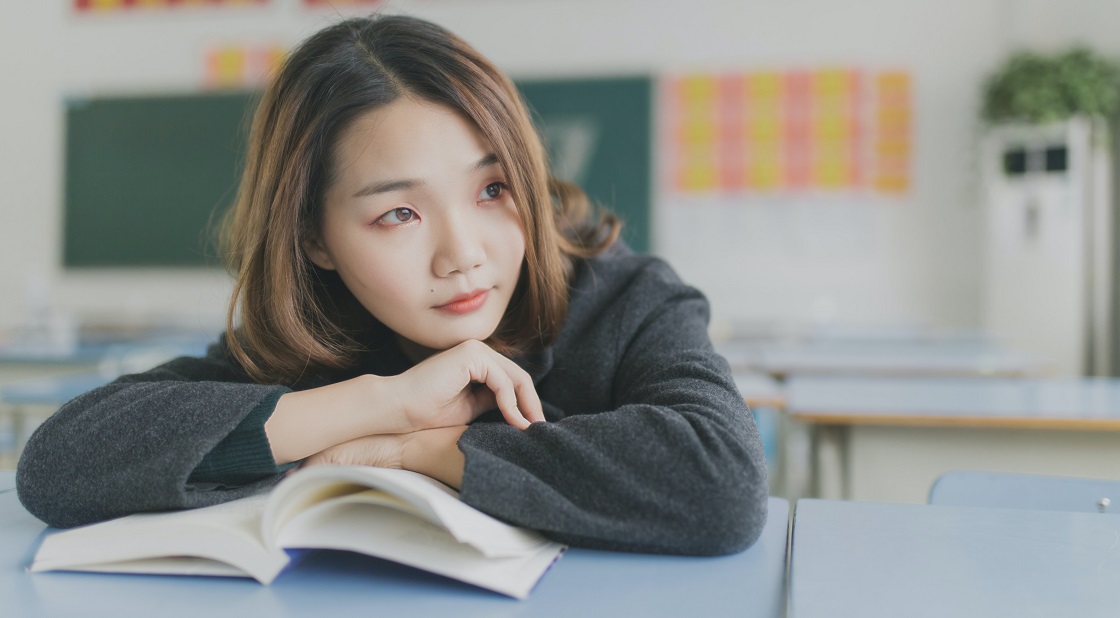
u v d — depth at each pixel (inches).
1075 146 180.7
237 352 37.2
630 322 38.6
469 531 24.2
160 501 28.5
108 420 30.2
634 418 28.5
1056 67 181.6
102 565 26.5
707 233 207.6
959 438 67.4
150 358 120.1
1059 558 26.5
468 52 34.5
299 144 33.0
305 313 36.1
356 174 31.8
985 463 67.0
